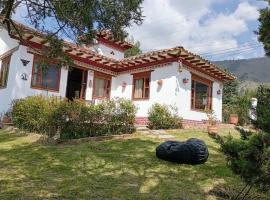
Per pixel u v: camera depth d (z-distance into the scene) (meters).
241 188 6.38
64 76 16.28
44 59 7.88
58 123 10.76
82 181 6.46
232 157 4.71
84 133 11.20
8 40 15.76
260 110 4.55
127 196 5.66
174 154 8.34
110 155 8.87
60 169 7.32
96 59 17.67
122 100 12.67
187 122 16.55
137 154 9.13
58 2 6.33
